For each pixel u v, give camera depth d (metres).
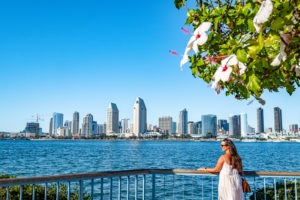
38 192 9.50
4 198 8.87
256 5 2.25
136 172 5.80
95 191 22.44
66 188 10.60
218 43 2.42
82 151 109.31
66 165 49.22
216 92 2.67
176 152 109.81
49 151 106.75
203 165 52.50
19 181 4.04
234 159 5.55
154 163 56.69
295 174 5.71
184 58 2.39
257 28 1.91
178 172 6.00
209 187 23.41
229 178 5.54
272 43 1.94
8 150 111.56
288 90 2.43
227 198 5.51
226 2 2.59
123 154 90.56
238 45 2.12
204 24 2.21
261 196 8.87
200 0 2.78
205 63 2.56
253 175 5.73
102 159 66.12
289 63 2.14
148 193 21.12
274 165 54.97
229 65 2.10
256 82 2.12
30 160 60.34
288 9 1.84
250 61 2.17
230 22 2.37
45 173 36.19
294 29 1.91
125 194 21.03
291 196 8.38
